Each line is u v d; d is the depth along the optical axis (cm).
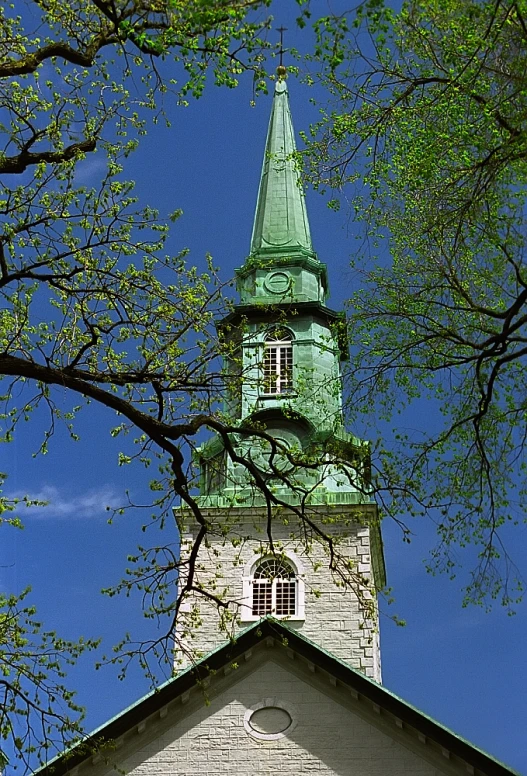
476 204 1598
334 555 1973
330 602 3016
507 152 1515
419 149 1636
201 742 2316
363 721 2312
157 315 1616
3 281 1512
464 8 1498
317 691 2362
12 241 1556
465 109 1568
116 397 1548
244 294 3559
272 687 2377
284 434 3225
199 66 1489
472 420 1803
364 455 1855
